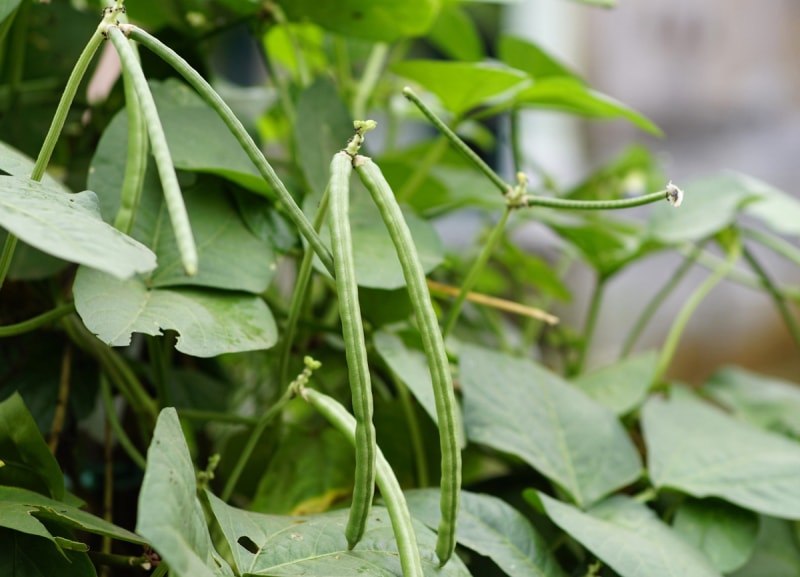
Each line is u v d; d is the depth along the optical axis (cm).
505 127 164
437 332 76
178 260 84
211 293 83
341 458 94
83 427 98
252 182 86
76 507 82
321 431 94
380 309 89
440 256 89
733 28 220
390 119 124
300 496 92
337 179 76
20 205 73
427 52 198
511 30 221
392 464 94
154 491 72
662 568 83
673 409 96
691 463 92
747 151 221
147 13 103
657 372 106
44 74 101
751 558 96
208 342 80
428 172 105
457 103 98
